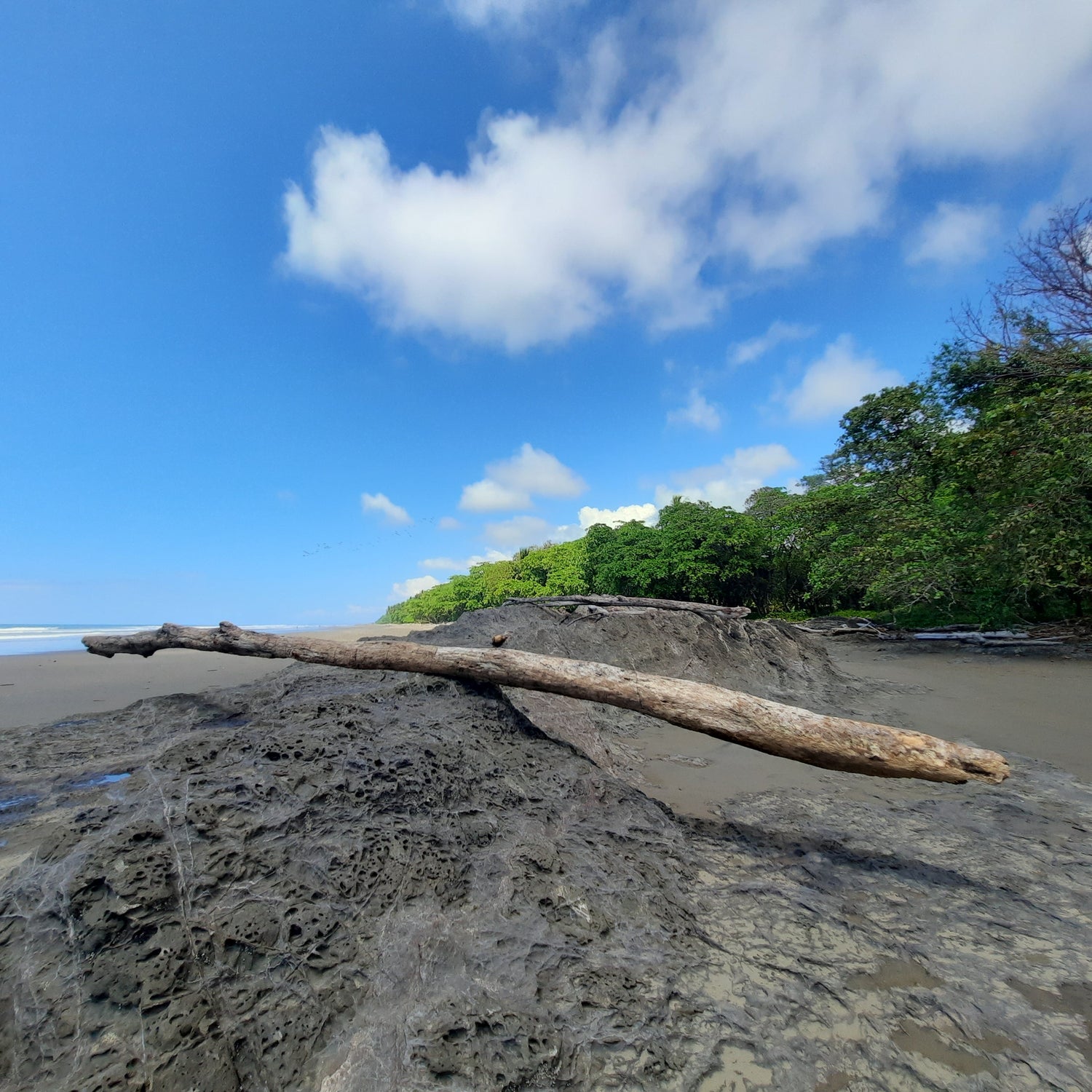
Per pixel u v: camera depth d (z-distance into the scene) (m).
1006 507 10.45
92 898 1.68
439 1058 1.49
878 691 6.82
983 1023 1.69
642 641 7.54
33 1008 1.48
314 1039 1.53
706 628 8.00
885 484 13.48
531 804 2.74
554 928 2.03
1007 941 2.08
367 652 4.36
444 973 1.78
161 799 2.16
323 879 1.98
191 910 1.75
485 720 3.45
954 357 13.27
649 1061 1.55
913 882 2.50
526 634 7.22
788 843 2.87
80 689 6.96
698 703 3.05
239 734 2.93
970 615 12.35
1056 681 7.17
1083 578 10.35
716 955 2.01
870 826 3.06
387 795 2.43
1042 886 2.45
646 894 2.29
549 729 3.93
